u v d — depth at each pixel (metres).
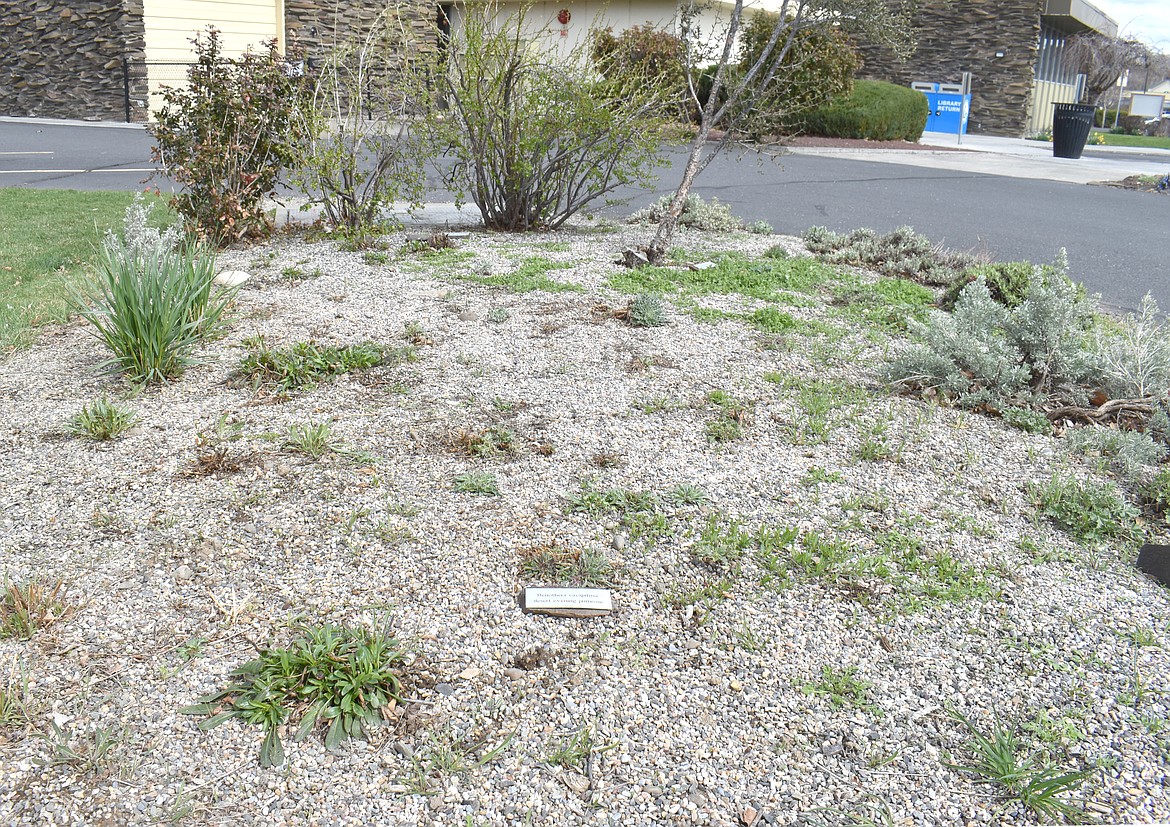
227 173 7.80
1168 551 3.26
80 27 18.38
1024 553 3.37
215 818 2.13
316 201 8.23
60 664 2.61
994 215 10.98
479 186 8.51
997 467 4.02
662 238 7.24
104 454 3.87
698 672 2.68
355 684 2.48
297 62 8.48
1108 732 2.50
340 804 2.18
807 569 3.18
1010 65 27.25
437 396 4.53
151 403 4.43
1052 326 4.77
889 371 4.86
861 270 7.39
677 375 4.88
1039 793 2.25
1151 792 2.30
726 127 8.80
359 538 3.27
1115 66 32.62
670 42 12.59
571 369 4.91
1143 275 7.97
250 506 3.46
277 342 5.21
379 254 7.36
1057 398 4.71
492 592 3.00
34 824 2.09
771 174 14.14
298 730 2.39
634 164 8.70
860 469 3.94
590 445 4.05
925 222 10.27
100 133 16.83
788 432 4.26
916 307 6.20
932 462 4.04
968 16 27.48
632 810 2.20
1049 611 3.03
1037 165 18.12
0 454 3.86
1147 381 4.61
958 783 2.32
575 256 7.46
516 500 3.56
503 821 2.15
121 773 2.24
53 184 11.31
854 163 16.48
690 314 5.90
